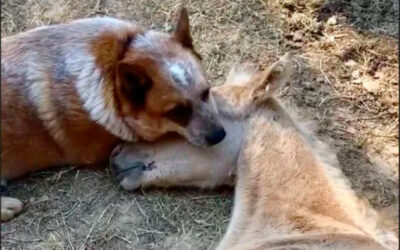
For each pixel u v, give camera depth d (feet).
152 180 4.95
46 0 6.23
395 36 6.22
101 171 5.16
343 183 4.75
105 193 5.04
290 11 6.32
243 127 4.85
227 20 6.20
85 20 5.13
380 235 4.46
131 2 6.26
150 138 4.94
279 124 4.85
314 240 4.25
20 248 4.74
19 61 4.94
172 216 4.94
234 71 5.46
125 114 4.86
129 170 4.97
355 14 6.34
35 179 5.09
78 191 5.05
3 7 6.15
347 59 6.05
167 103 4.75
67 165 5.16
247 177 4.71
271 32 6.16
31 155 5.00
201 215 4.95
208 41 6.04
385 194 5.22
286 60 4.91
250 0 6.33
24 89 4.89
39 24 6.09
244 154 4.79
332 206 4.51
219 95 4.96
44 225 4.86
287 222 4.46
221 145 4.85
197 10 6.22
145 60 4.74
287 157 4.70
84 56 4.92
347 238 4.20
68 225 4.87
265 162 4.71
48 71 4.93
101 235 4.83
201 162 4.89
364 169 5.36
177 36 4.94
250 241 4.47
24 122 4.90
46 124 4.92
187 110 4.78
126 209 4.96
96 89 4.86
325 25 6.25
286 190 4.59
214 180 4.96
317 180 4.62
